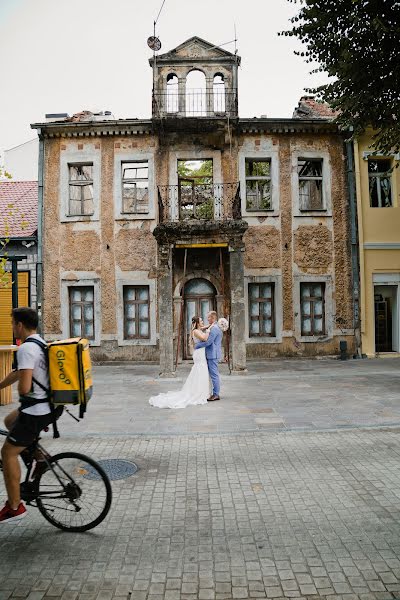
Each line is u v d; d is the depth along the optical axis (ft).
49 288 51.52
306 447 19.85
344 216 52.37
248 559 10.96
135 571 10.52
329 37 36.50
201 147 51.75
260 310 51.83
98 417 26.07
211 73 51.16
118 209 51.57
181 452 19.48
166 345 41.32
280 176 51.90
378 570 10.37
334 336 51.72
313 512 13.48
